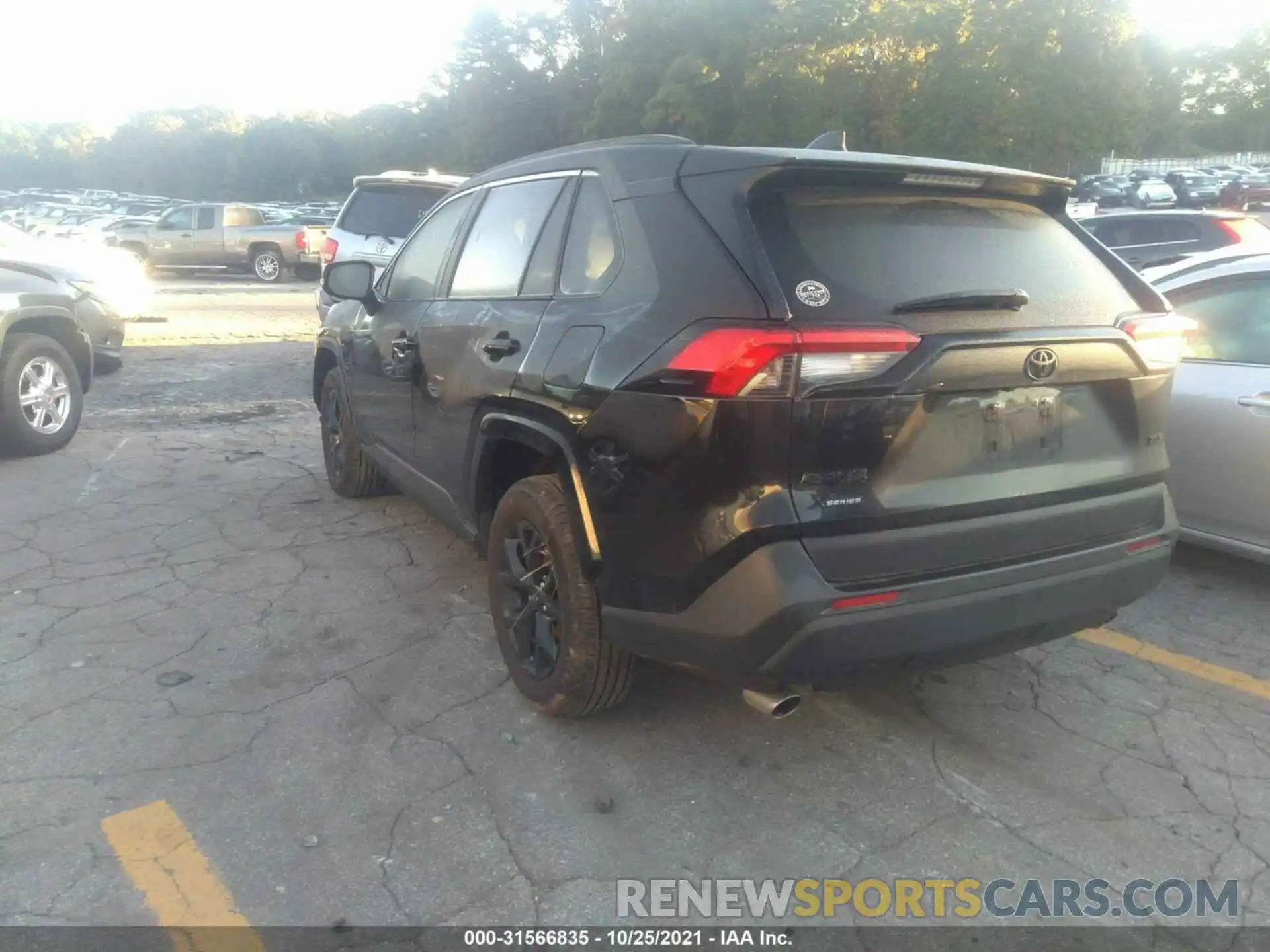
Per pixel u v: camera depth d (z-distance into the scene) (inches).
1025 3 1107.3
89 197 1962.4
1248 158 2278.5
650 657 121.2
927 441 113.0
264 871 112.1
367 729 141.2
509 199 164.1
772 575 106.6
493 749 136.6
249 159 3097.9
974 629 115.0
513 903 108.4
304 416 346.0
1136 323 126.9
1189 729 143.7
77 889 108.7
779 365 104.3
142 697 148.9
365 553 209.3
